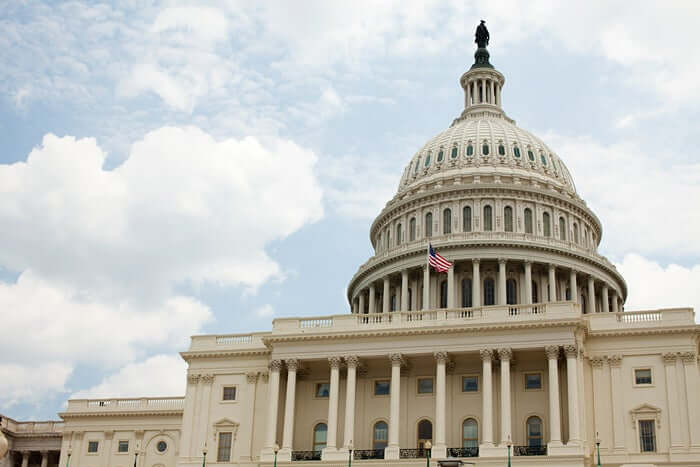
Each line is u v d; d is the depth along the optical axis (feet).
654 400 246.88
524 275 341.41
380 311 368.89
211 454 270.46
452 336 256.73
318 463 250.57
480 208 358.43
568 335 246.68
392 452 248.52
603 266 355.15
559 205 365.81
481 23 453.99
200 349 284.61
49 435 349.82
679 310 254.88
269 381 270.26
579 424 237.66
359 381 270.67
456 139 392.06
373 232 397.80
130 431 321.52
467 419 257.75
